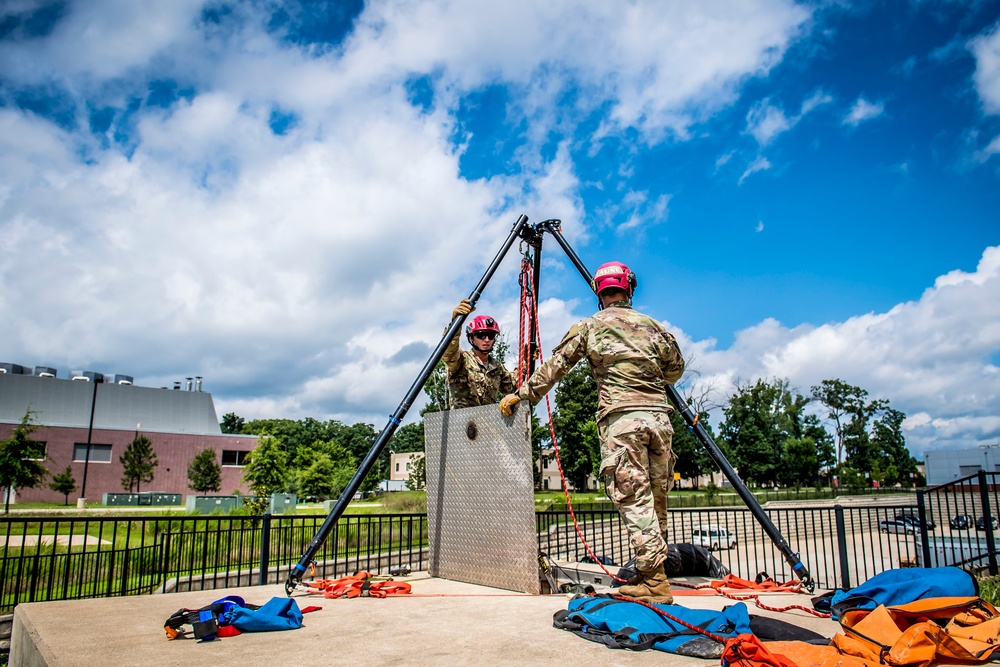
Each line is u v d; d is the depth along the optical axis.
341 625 3.09
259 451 26.75
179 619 2.80
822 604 3.32
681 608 2.85
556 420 53.28
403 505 27.62
